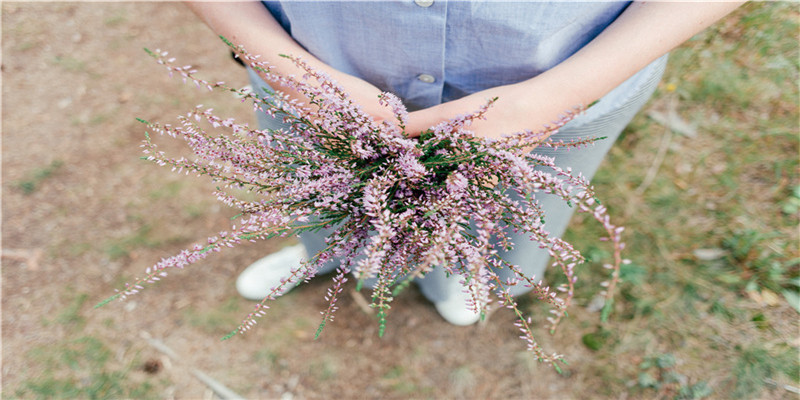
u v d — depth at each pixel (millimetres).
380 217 752
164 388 1950
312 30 1032
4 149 2562
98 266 2205
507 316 2018
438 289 1812
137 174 2453
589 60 962
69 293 2143
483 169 841
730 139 2270
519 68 1037
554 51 1023
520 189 831
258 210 890
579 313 1979
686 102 2375
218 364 1993
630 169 2254
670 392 1814
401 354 1990
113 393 1933
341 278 918
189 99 2684
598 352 1912
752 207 2105
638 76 1105
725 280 1974
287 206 854
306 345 2020
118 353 2006
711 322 1908
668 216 2127
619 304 1975
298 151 866
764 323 1879
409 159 836
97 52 2943
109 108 2684
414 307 2082
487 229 773
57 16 3141
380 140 865
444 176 887
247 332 2049
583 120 1063
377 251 751
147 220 2312
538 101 953
